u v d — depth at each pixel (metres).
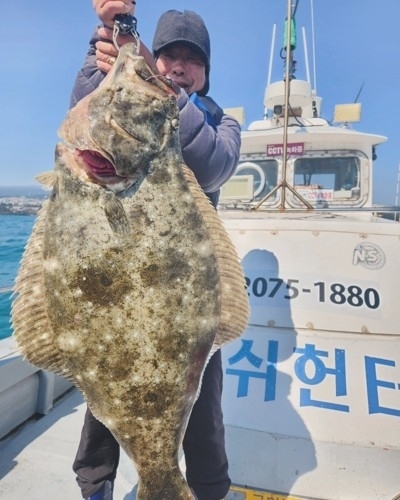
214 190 1.94
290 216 3.66
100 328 1.45
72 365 1.50
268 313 2.85
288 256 3.02
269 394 2.45
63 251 1.45
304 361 2.59
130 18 1.54
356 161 5.67
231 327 1.60
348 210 4.65
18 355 2.87
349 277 2.88
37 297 1.49
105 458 2.03
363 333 2.72
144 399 1.47
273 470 2.10
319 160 5.72
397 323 2.71
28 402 3.04
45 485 2.38
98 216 1.45
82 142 1.46
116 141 1.45
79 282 1.44
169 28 1.89
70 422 3.03
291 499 1.99
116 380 1.46
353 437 2.23
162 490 1.48
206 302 1.52
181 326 1.48
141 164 1.48
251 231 3.17
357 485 2.00
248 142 5.81
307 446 2.20
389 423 2.27
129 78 1.50
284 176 4.02
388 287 2.81
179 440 1.54
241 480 2.08
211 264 1.54
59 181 1.48
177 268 1.48
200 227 1.54
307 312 2.81
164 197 1.50
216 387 1.97
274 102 6.09
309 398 2.41
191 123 1.64
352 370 2.52
